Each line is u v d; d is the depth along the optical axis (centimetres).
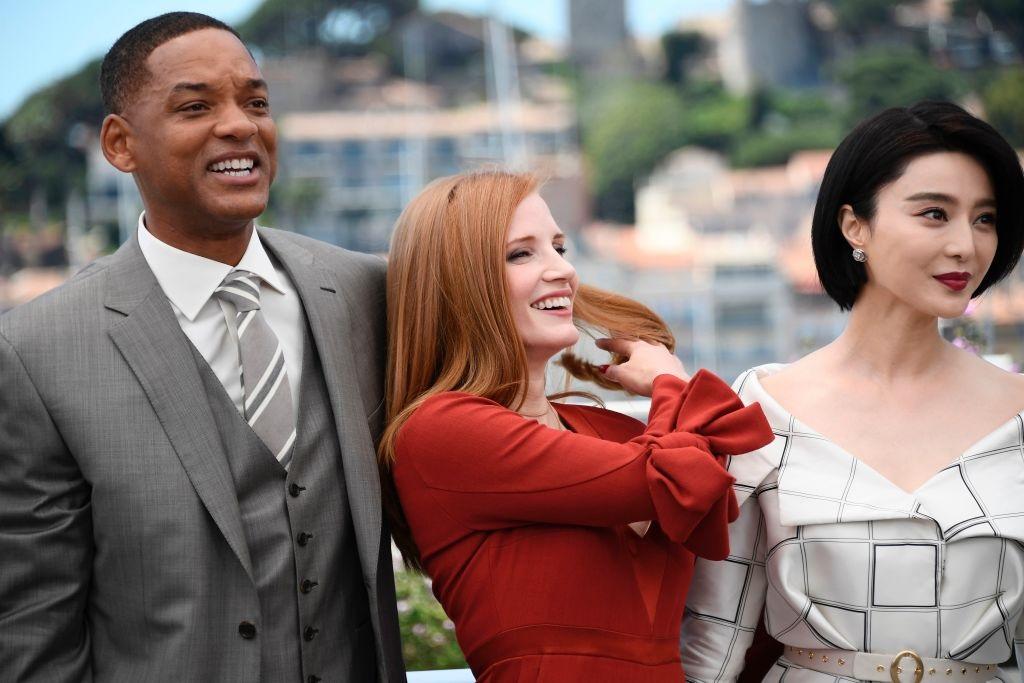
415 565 353
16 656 298
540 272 329
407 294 334
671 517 298
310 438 319
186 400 309
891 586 317
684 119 11431
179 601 300
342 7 11912
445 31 11919
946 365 341
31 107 11206
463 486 317
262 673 307
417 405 324
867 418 336
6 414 300
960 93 10781
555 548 314
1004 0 10881
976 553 316
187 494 302
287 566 311
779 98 11562
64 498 304
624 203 11256
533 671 309
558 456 309
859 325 344
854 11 11431
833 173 334
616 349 363
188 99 309
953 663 317
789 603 326
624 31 11988
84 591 306
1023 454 326
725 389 321
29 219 10794
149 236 324
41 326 306
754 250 9950
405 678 339
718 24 11869
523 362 326
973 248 316
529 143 11562
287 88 11681
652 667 314
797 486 329
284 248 342
